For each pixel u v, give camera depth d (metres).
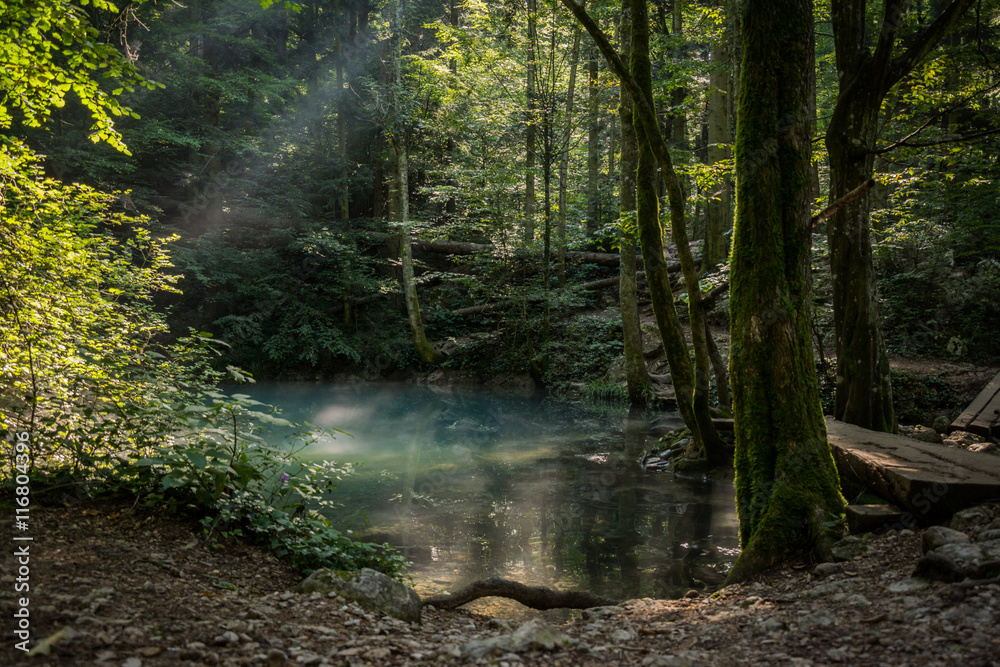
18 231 5.12
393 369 20.83
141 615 2.69
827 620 2.88
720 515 6.47
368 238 22.09
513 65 17.66
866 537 3.99
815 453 4.46
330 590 3.35
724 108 16.17
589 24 6.03
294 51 23.48
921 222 12.63
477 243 22.33
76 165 16.06
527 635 2.82
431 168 22.34
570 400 16.09
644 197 6.95
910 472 4.16
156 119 19.23
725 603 3.68
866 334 6.75
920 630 2.54
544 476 8.20
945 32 6.33
